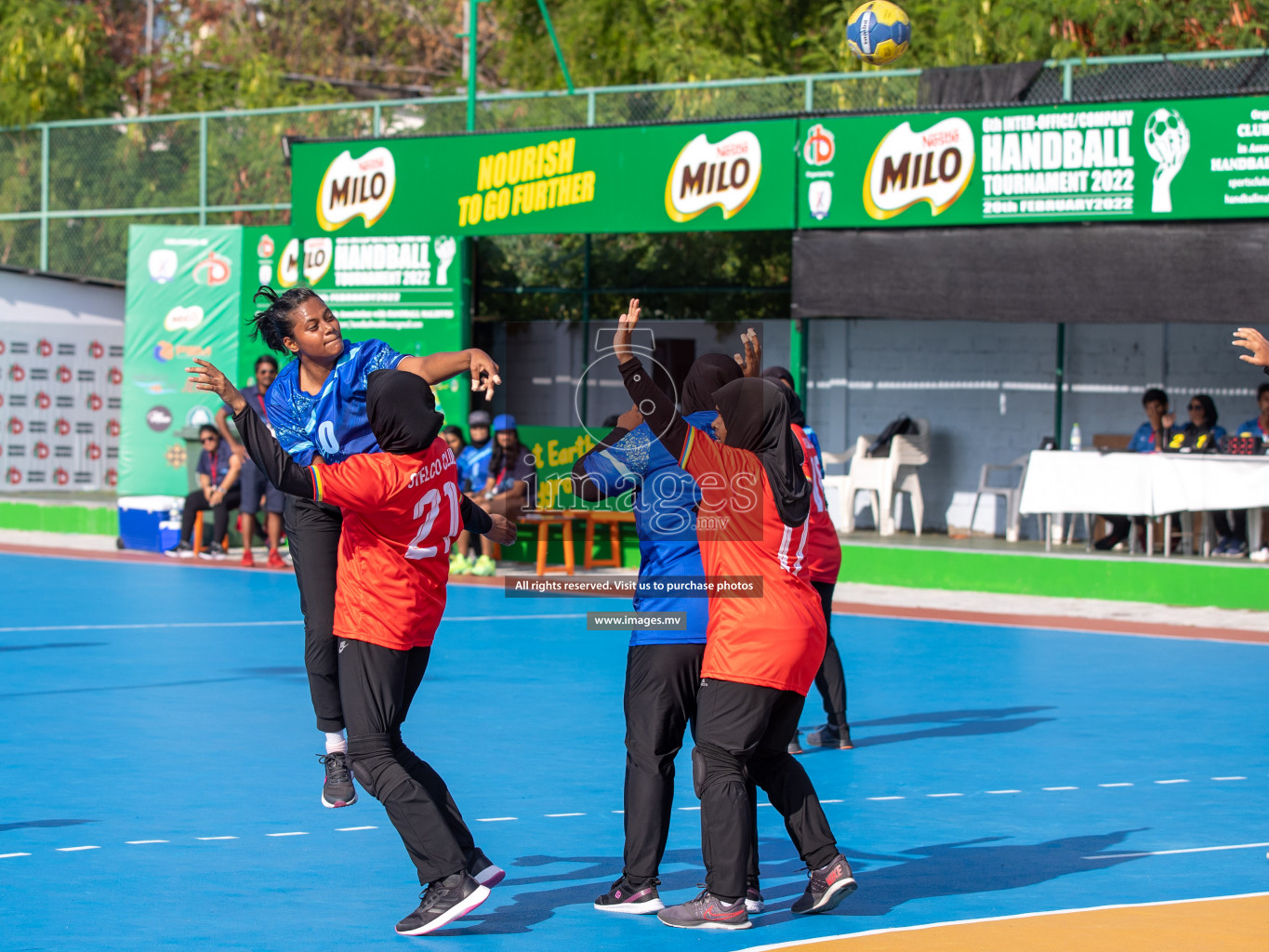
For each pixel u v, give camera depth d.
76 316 25.09
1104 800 7.55
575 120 19.72
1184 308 15.56
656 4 27.89
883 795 7.66
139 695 10.11
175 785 7.64
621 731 9.17
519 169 18.48
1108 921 5.51
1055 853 6.56
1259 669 11.77
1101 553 16.56
